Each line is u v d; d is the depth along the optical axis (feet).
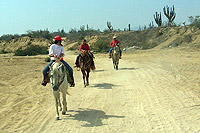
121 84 40.86
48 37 326.65
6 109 27.91
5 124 23.04
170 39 154.10
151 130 20.61
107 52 144.97
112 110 26.71
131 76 48.01
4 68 67.21
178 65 59.77
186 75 45.39
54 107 28.86
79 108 27.99
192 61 66.69
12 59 104.47
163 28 198.80
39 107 28.89
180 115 24.07
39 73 58.65
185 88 35.22
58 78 23.20
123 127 21.53
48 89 39.63
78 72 59.93
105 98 32.09
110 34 236.43
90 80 46.98
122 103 29.32
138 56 101.30
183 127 20.97
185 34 147.23
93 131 20.85
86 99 32.01
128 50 153.79
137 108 27.04
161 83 39.58
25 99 32.63
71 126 22.26
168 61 70.74
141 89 36.19
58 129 21.62
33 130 21.50
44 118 24.80
